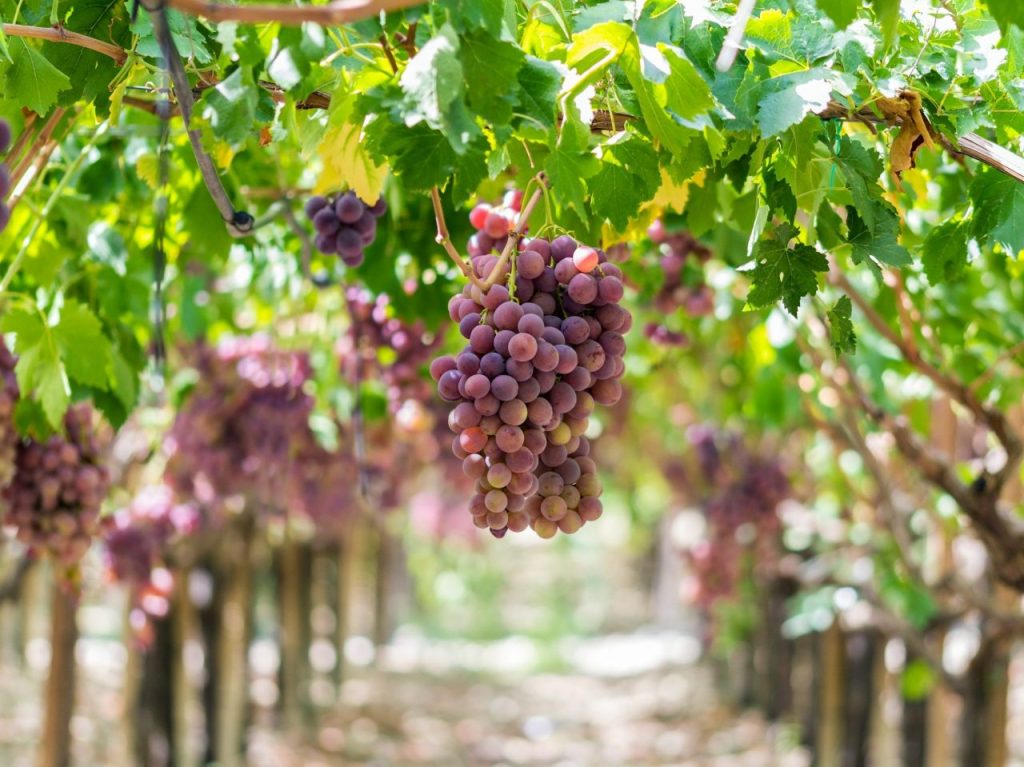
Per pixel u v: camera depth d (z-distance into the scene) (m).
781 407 5.28
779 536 7.26
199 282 4.32
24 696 8.24
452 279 3.36
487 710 11.38
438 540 12.56
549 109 1.88
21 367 2.59
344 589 10.88
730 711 10.30
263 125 2.37
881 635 6.57
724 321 4.79
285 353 4.45
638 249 3.42
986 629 4.58
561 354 1.81
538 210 2.25
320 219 2.59
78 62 2.28
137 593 4.57
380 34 1.84
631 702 11.62
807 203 2.35
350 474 5.32
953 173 2.83
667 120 2.04
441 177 1.88
